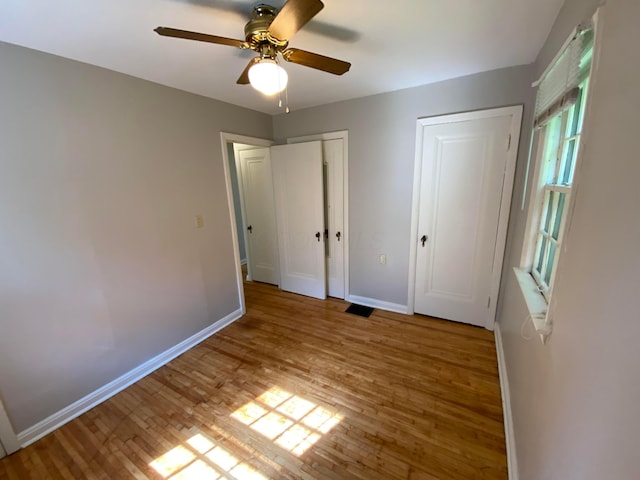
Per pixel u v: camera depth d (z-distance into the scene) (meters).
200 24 1.42
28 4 1.20
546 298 1.39
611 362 0.57
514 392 1.62
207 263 2.70
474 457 1.48
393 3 1.31
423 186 2.70
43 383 1.71
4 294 1.54
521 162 2.25
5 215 1.52
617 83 0.67
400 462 1.47
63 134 1.71
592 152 0.81
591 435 0.62
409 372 2.14
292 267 3.68
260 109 3.09
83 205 1.82
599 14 0.81
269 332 2.79
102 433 1.70
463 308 2.79
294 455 1.53
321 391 1.98
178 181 2.38
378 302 3.23
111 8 1.26
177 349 2.47
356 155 2.96
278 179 3.46
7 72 1.49
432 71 2.17
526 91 2.12
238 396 1.97
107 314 1.98
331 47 1.75
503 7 1.35
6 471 1.49
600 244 0.69
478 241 2.58
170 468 1.48
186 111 2.40
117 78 1.94
